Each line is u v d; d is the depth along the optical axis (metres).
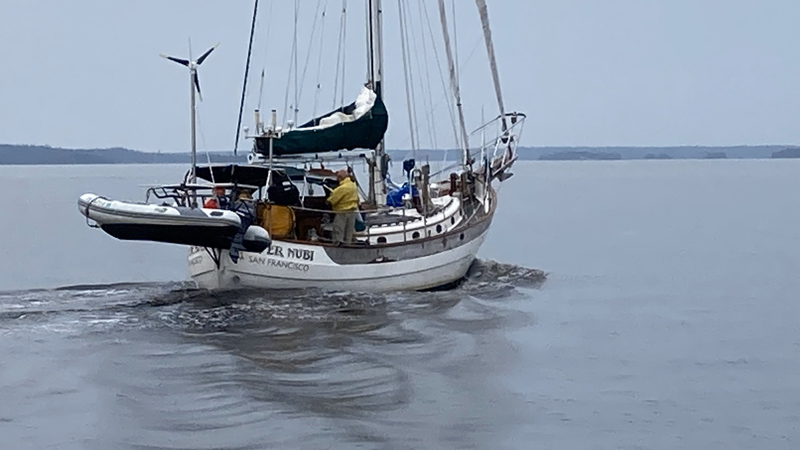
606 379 13.30
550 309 18.58
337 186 18.69
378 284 18.62
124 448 10.16
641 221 46.56
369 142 18.64
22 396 11.94
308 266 17.78
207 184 17.16
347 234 18.20
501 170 23.14
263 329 15.55
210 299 17.84
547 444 10.60
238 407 11.46
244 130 18.20
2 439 10.48
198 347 14.34
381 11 21.00
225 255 17.45
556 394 12.46
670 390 12.88
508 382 12.91
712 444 10.80
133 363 13.42
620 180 115.56
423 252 19.14
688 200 67.31
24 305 17.30
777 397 12.61
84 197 16.38
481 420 11.26
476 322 16.70
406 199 21.45
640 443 10.76
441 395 12.16
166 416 11.14
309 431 10.66
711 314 18.67
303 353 14.06
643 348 15.36
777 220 46.84
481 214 21.72
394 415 11.30
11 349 14.18
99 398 11.84
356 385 12.45
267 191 17.64
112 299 17.95
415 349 14.51
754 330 17.00
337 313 16.86
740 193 77.81
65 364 13.38
